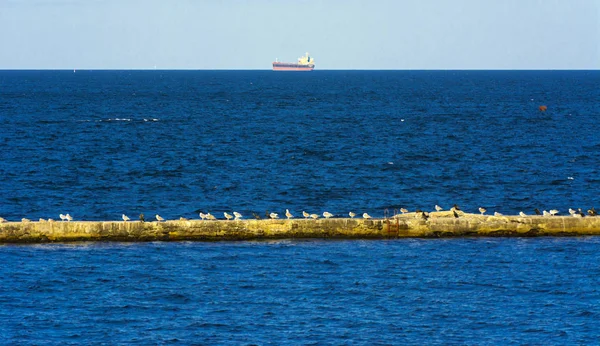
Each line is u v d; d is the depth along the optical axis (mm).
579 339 130250
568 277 159250
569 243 183375
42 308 141625
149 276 158500
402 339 129750
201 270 162250
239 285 153750
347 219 187000
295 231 185625
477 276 159875
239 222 184625
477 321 137125
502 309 142500
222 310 141375
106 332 131750
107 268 162750
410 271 162500
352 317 138625
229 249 176625
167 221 184125
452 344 128000
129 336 130500
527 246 180875
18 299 145500
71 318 137375
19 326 133500
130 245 178875
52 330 132375
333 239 185625
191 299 146625
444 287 153375
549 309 142625
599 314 140250
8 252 172250
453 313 140500
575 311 141625
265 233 185125
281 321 136750
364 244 181875
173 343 127875
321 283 155250
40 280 155250
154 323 135625
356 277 158750
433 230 187625
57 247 176625
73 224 181000
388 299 147125
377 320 137375
